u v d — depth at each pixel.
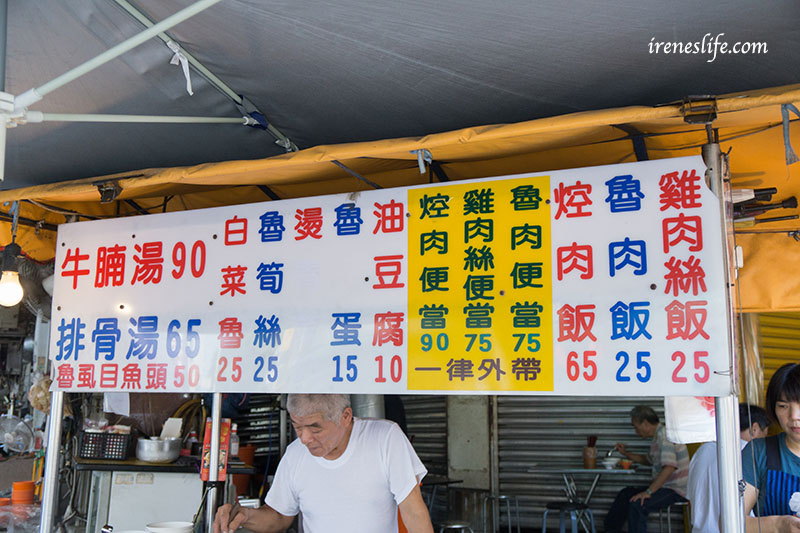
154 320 3.02
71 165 4.02
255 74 3.03
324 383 2.66
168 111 3.38
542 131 2.31
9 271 3.27
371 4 2.49
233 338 2.86
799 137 2.66
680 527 5.77
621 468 5.70
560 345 2.35
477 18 2.54
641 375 2.24
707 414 2.68
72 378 3.13
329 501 2.67
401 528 3.33
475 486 6.57
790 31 2.55
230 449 3.80
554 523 6.27
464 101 3.23
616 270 2.32
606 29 2.58
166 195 3.55
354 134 3.63
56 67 3.07
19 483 3.45
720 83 2.99
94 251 3.19
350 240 2.72
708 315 2.20
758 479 2.81
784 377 2.75
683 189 2.29
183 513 3.52
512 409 6.55
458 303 2.51
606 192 2.38
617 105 3.23
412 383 2.53
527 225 2.46
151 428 3.90
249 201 3.71
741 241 3.77
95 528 3.55
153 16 2.65
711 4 2.40
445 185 2.60
